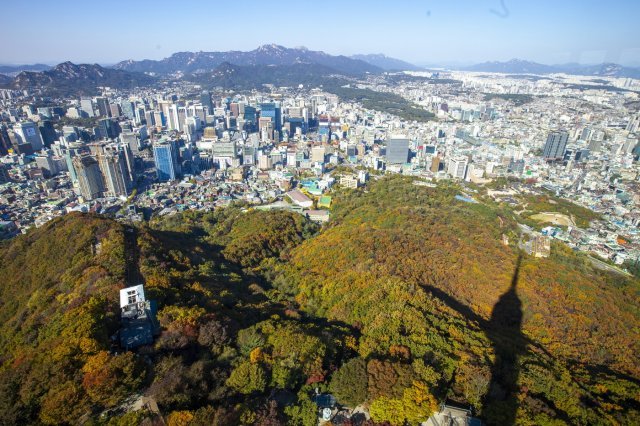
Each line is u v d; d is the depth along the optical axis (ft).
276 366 335.47
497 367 357.61
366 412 315.17
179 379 302.66
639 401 350.64
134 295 403.75
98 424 272.31
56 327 370.12
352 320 471.62
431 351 361.71
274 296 590.96
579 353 462.19
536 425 290.97
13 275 595.88
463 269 601.62
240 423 274.77
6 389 296.92
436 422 298.35
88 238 602.03
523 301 542.16
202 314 405.18
